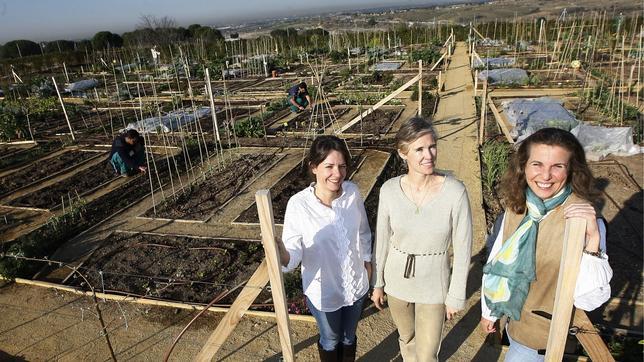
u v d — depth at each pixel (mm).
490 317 2717
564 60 17203
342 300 3035
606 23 23547
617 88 12594
